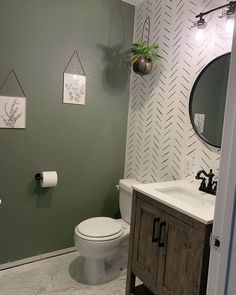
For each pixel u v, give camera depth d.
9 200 2.15
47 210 2.35
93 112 2.48
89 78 2.40
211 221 1.32
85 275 2.12
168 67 2.25
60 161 2.36
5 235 2.17
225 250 0.91
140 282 2.14
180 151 2.16
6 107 2.04
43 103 2.20
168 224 1.57
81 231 2.03
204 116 1.95
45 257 2.40
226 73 1.80
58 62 2.22
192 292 1.42
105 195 2.68
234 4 1.63
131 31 2.60
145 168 2.53
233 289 0.90
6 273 2.14
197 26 1.88
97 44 2.40
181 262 1.49
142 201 1.79
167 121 2.28
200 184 1.91
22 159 2.17
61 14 2.18
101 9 2.38
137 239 1.84
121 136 2.71
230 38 1.76
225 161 0.90
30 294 1.92
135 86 2.62
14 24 1.99
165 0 2.25
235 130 0.86
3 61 1.98
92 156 2.54
